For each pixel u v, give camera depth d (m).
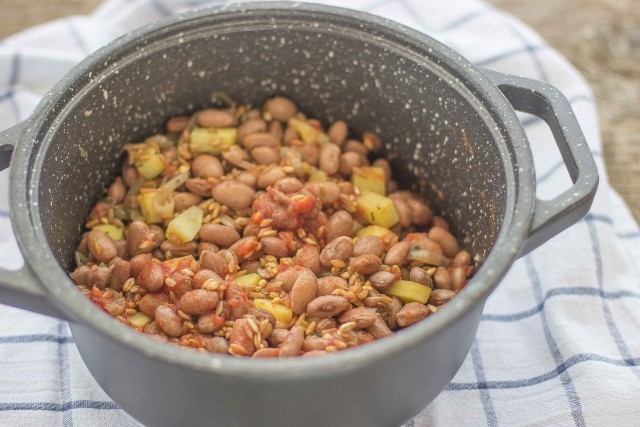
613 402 0.42
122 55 0.43
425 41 0.43
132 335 0.34
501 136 0.40
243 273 0.42
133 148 0.46
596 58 0.61
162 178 0.46
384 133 0.47
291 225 0.43
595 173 0.38
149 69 0.44
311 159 0.46
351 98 0.47
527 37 0.55
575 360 0.43
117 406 0.42
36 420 0.42
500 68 0.54
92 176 0.44
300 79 0.47
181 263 0.42
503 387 0.44
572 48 0.62
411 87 0.44
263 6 0.44
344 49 0.45
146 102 0.45
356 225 0.45
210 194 0.45
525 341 0.45
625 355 0.44
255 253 0.43
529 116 0.53
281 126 0.48
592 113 0.52
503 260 0.36
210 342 0.39
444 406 0.43
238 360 0.33
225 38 0.45
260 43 0.45
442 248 0.44
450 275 0.43
